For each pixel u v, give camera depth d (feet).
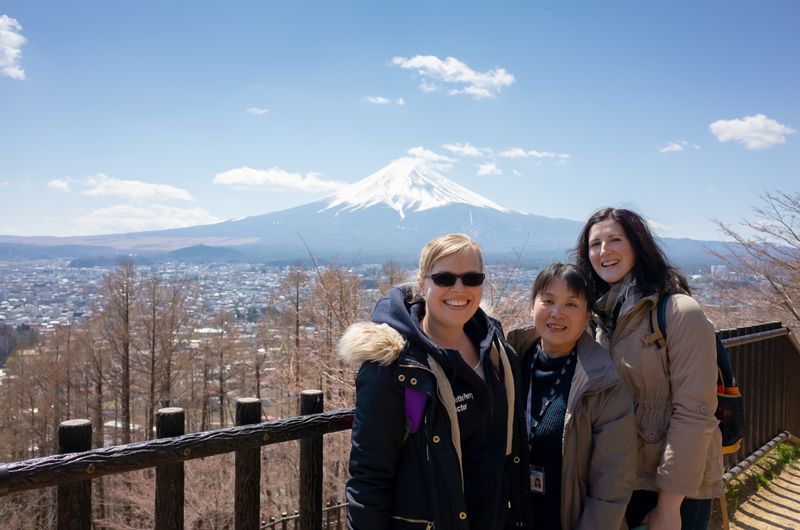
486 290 26.14
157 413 6.22
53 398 83.61
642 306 7.45
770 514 13.74
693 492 6.79
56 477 5.20
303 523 7.50
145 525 47.75
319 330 31.17
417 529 5.95
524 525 6.97
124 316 83.15
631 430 6.90
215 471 41.91
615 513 6.63
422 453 6.01
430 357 6.19
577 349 7.47
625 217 7.87
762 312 38.22
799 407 18.61
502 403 6.78
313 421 7.28
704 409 6.87
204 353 88.53
